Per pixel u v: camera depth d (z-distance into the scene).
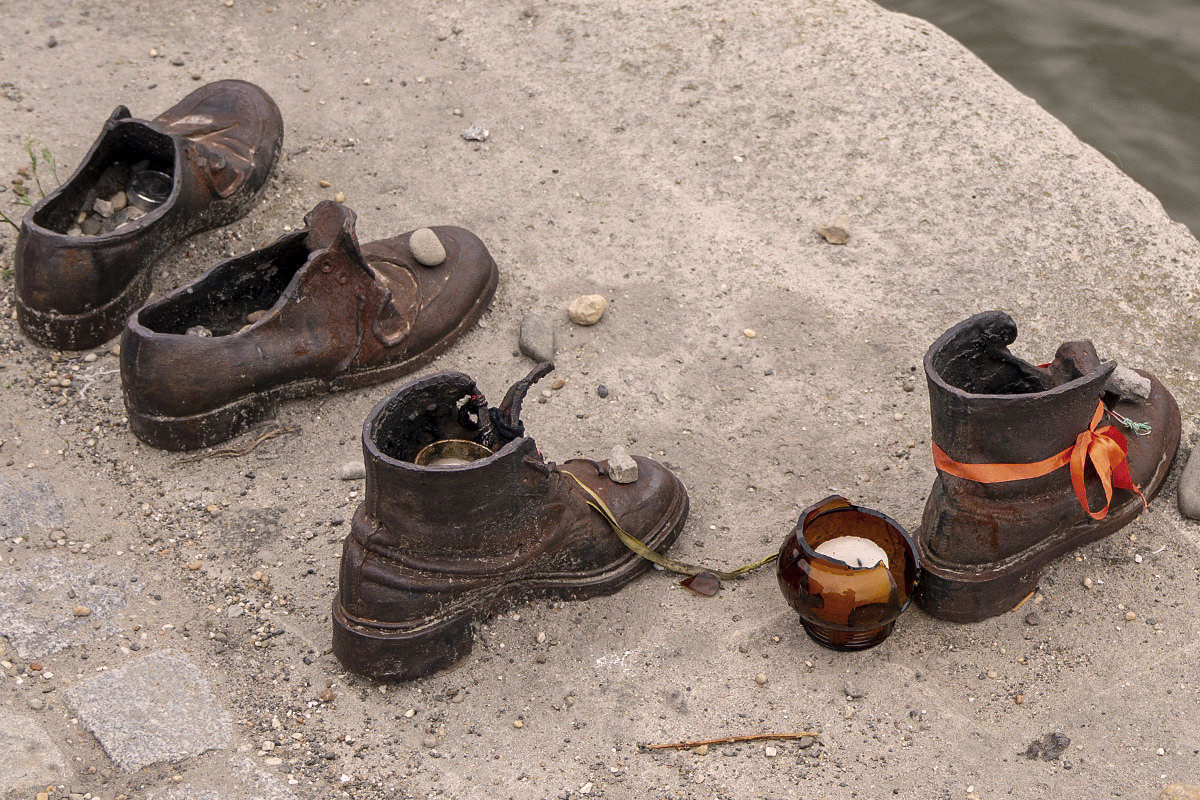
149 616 3.42
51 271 4.16
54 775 2.94
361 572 3.17
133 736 3.05
